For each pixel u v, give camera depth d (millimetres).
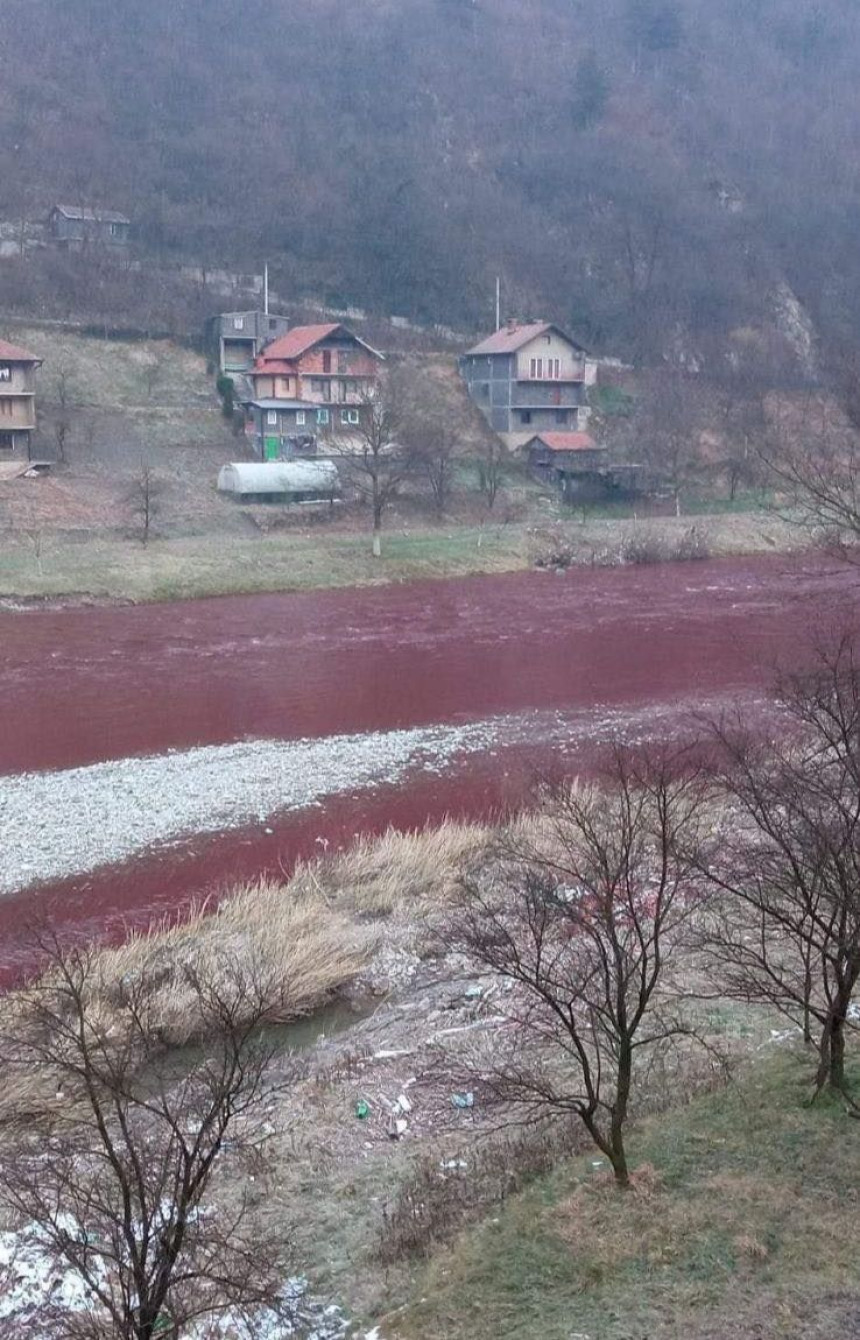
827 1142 11445
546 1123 13188
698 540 63375
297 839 24094
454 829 23328
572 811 18422
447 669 39031
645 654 40906
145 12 137375
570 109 132250
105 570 50438
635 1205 10945
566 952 15500
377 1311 10469
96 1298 9984
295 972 17266
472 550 59344
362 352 72938
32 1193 10391
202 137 113125
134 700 34656
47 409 67938
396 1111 14156
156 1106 13430
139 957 18016
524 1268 10414
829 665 24469
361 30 144750
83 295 80625
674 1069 13781
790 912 13508
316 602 50375
